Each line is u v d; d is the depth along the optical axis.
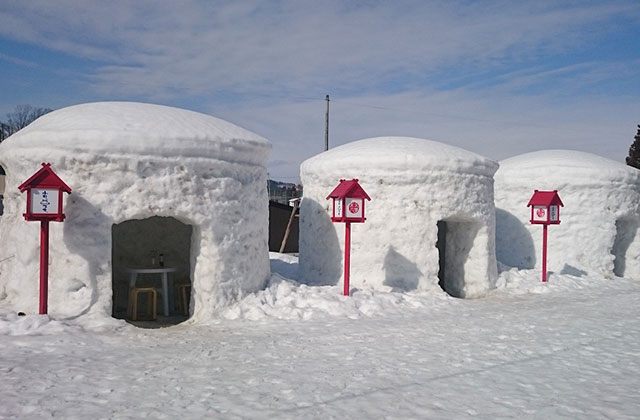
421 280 10.52
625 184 14.37
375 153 10.77
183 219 8.19
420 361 5.90
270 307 8.55
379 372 5.45
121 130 7.60
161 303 10.45
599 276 13.72
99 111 8.22
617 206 14.26
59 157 7.46
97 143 7.46
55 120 7.93
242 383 5.06
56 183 7.05
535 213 12.76
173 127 8.05
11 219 8.08
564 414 4.34
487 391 4.90
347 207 9.34
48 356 5.87
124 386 4.92
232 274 8.38
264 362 5.80
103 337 6.77
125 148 7.57
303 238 11.95
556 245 14.19
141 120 8.02
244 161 8.78
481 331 7.56
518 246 14.55
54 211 7.04
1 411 4.26
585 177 14.05
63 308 7.31
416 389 4.93
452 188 10.89
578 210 14.10
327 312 8.58
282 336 7.09
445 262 12.53
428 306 9.59
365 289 10.25
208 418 4.18
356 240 10.77
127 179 7.61
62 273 7.39
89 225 7.44
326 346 6.55
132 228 10.53
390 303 9.41
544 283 12.38
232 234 8.40
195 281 8.30
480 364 5.80
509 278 12.69
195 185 8.00
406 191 10.62
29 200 6.92
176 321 8.99
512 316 8.84
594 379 5.32
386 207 10.62
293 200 34.19
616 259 15.46
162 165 7.79
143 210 7.66
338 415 4.27
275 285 9.24
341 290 9.80
